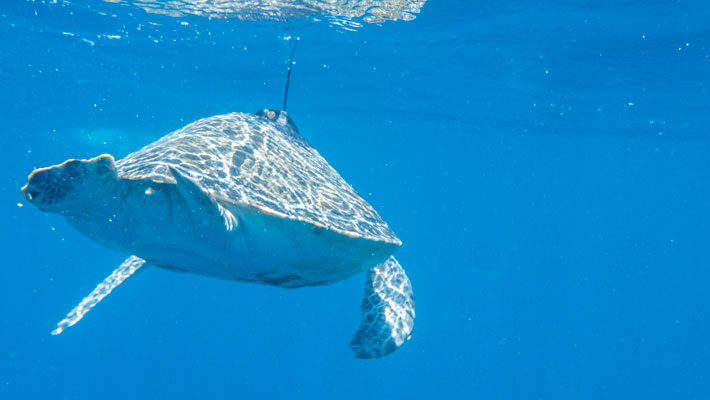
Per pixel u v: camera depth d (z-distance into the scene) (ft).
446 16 37.42
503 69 51.01
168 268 19.70
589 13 34.45
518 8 34.76
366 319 19.57
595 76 50.44
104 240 16.69
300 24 40.55
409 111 79.97
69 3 37.73
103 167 11.81
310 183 19.06
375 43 45.29
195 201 12.45
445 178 204.23
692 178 162.50
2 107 82.28
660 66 45.37
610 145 104.94
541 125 84.69
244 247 15.76
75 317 19.40
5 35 47.11
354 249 17.79
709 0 30.78
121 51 51.08
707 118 68.49
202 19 40.22
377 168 190.70
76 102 77.05
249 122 21.98
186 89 68.13
